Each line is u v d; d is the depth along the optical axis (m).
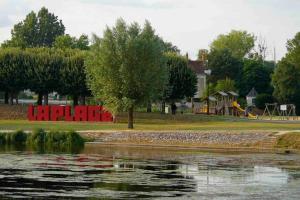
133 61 100.50
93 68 101.56
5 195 43.16
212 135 85.00
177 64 135.38
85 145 84.75
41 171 55.31
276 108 162.50
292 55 186.12
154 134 87.19
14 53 134.50
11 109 127.88
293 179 51.94
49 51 142.50
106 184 48.38
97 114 117.50
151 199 42.16
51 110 120.25
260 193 44.94
